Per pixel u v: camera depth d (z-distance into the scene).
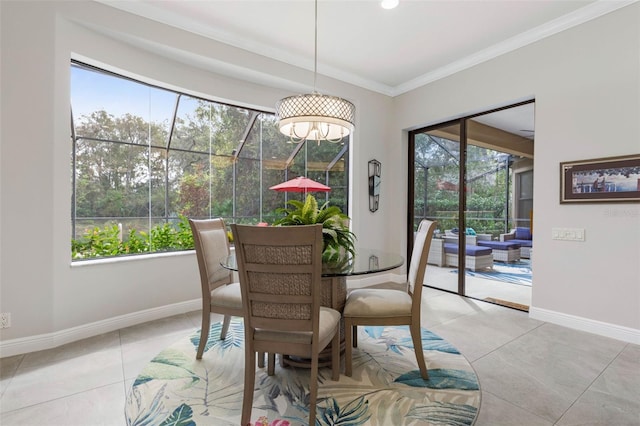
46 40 2.30
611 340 2.50
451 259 4.05
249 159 4.01
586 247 2.69
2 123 2.15
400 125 4.45
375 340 2.53
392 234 4.56
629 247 2.47
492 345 2.42
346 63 3.71
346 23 2.91
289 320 1.54
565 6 2.63
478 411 1.63
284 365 2.10
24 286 2.26
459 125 3.93
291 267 1.49
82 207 2.93
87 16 2.46
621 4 2.49
